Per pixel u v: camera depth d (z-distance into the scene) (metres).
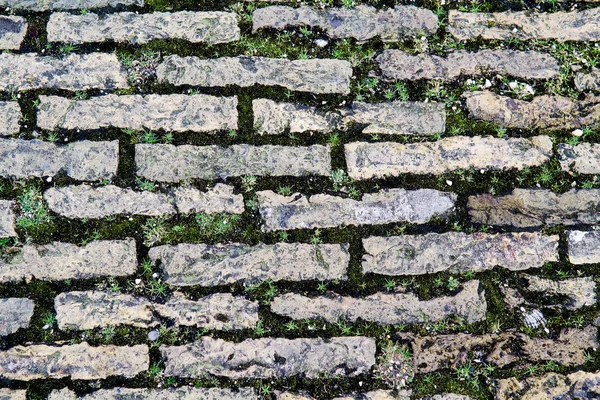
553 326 2.27
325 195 2.30
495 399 2.21
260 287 2.22
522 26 2.51
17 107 2.29
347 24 2.48
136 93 2.33
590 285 2.30
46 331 2.15
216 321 2.19
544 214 2.34
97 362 2.13
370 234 2.28
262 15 2.46
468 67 2.46
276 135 2.33
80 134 2.28
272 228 2.26
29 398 2.10
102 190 2.24
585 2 2.53
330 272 2.25
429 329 2.24
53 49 2.36
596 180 2.37
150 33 2.40
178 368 2.15
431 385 2.21
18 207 2.21
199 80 2.36
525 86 2.46
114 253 2.21
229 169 2.29
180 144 2.30
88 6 2.42
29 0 2.40
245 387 2.15
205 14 2.45
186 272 2.22
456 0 2.51
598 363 2.25
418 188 2.33
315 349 2.19
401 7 2.50
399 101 2.41
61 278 2.18
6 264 2.17
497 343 2.25
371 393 2.18
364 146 2.35
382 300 2.25
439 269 2.28
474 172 2.36
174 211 2.25
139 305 2.18
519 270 2.30
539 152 2.39
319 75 2.41
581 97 2.46
